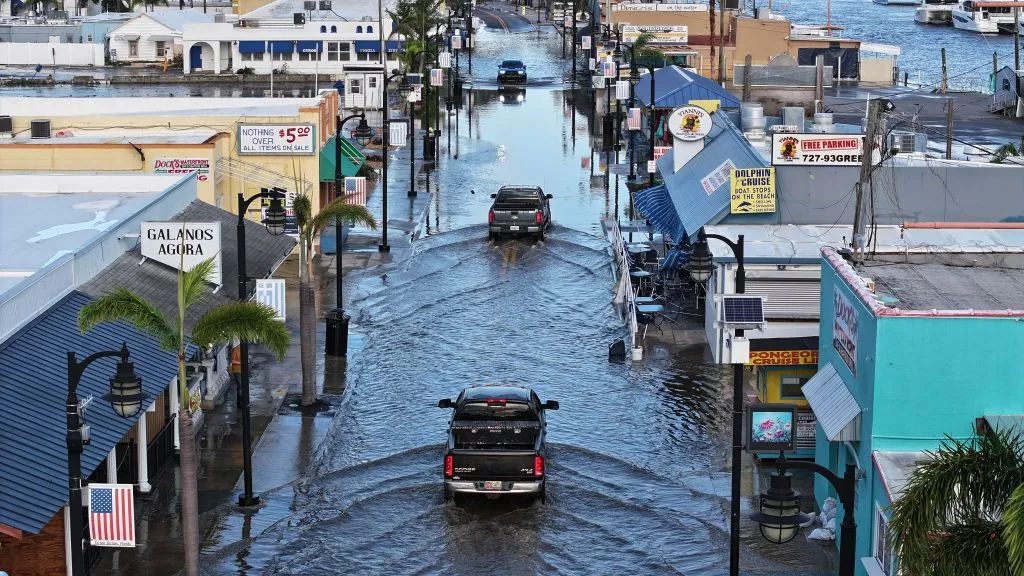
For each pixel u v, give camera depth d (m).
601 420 63.88
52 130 96.25
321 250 99.38
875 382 42.06
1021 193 72.56
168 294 59.09
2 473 40.09
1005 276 50.75
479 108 188.88
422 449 59.56
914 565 32.00
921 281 49.69
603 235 107.69
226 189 96.06
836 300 49.56
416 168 139.50
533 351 76.00
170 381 52.97
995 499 32.34
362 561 47.69
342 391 67.88
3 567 43.22
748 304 41.50
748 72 111.00
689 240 76.19
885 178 72.56
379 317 83.19
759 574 46.19
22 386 45.34
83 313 42.50
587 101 196.25
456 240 105.25
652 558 47.81
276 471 56.53
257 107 107.12
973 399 41.78
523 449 51.75
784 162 73.31
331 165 101.25
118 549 47.84
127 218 63.09
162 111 109.44
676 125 91.56
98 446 44.19
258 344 75.75
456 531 50.31
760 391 59.78
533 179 133.62
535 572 46.53
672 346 76.88
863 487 43.91
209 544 48.72
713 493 54.19
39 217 65.44
